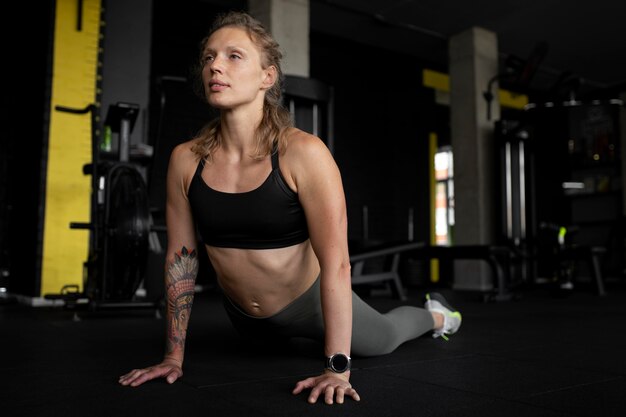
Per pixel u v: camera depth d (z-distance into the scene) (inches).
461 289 224.1
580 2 213.3
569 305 140.3
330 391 38.6
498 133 223.0
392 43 254.4
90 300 106.8
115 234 102.7
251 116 44.5
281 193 43.4
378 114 269.1
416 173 279.0
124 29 163.3
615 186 285.9
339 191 42.9
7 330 84.4
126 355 60.1
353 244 174.4
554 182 299.0
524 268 222.4
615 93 291.3
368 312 51.6
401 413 35.8
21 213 154.3
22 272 149.1
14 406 37.4
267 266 46.4
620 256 267.9
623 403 38.4
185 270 48.8
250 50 43.7
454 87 239.9
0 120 171.8
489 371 50.3
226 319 100.5
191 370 50.1
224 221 45.3
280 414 35.4
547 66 280.1
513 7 217.5
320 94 155.4
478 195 226.7
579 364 54.1
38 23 152.2
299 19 190.2
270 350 62.1
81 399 39.3
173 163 48.3
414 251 177.8
